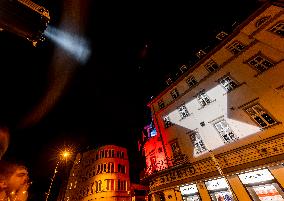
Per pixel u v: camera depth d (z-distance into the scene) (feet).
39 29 7.57
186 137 59.67
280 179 36.09
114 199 107.65
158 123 74.08
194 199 48.70
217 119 53.42
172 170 56.65
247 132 45.73
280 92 43.21
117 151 127.75
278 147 38.75
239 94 50.78
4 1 6.78
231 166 44.32
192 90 65.46
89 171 126.82
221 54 61.93
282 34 47.62
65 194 135.44
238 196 40.60
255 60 51.39
